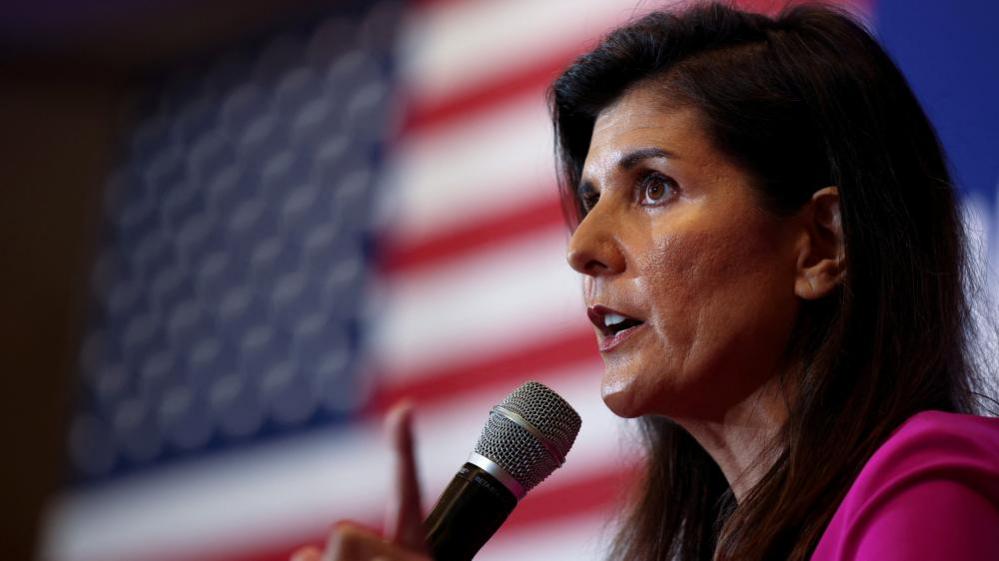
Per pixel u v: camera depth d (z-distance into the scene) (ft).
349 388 28.12
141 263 34.06
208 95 34.73
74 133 35.94
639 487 10.89
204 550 29.40
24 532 33.22
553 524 22.35
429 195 28.07
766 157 9.09
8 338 34.65
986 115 14.64
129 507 31.60
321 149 31.42
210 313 32.07
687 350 8.85
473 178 27.25
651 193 9.26
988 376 9.76
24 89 35.78
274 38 34.24
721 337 8.80
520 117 26.91
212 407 30.99
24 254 35.19
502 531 22.89
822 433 8.63
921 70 15.12
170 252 33.55
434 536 7.83
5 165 35.65
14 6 33.86
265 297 30.83
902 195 9.21
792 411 8.77
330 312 29.30
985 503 6.97
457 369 25.70
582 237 9.18
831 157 9.16
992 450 7.25
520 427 8.30
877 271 8.96
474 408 25.11
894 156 9.33
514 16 28.02
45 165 35.68
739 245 8.91
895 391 8.71
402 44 30.96
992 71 14.76
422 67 29.84
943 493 6.96
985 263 10.46
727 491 10.10
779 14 9.90
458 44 29.12
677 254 8.91
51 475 33.63
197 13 33.96
